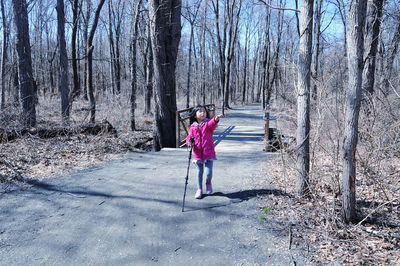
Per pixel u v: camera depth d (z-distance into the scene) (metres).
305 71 4.09
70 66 30.80
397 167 4.99
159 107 9.48
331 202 4.08
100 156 7.66
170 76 9.55
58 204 4.42
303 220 3.69
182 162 7.11
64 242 3.33
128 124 14.77
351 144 3.33
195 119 4.62
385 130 4.17
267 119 8.45
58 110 15.90
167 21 9.35
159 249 3.17
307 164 4.27
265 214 3.94
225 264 2.87
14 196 4.73
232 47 29.17
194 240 3.35
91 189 5.07
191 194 4.79
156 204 4.39
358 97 3.24
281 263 2.85
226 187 5.09
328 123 4.48
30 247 3.22
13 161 6.44
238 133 12.14
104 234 3.51
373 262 2.75
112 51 26.06
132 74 14.27
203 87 29.55
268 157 7.35
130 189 5.07
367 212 3.76
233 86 49.91
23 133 8.97
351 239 3.20
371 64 6.75
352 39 3.14
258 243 3.24
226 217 3.91
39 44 34.38
